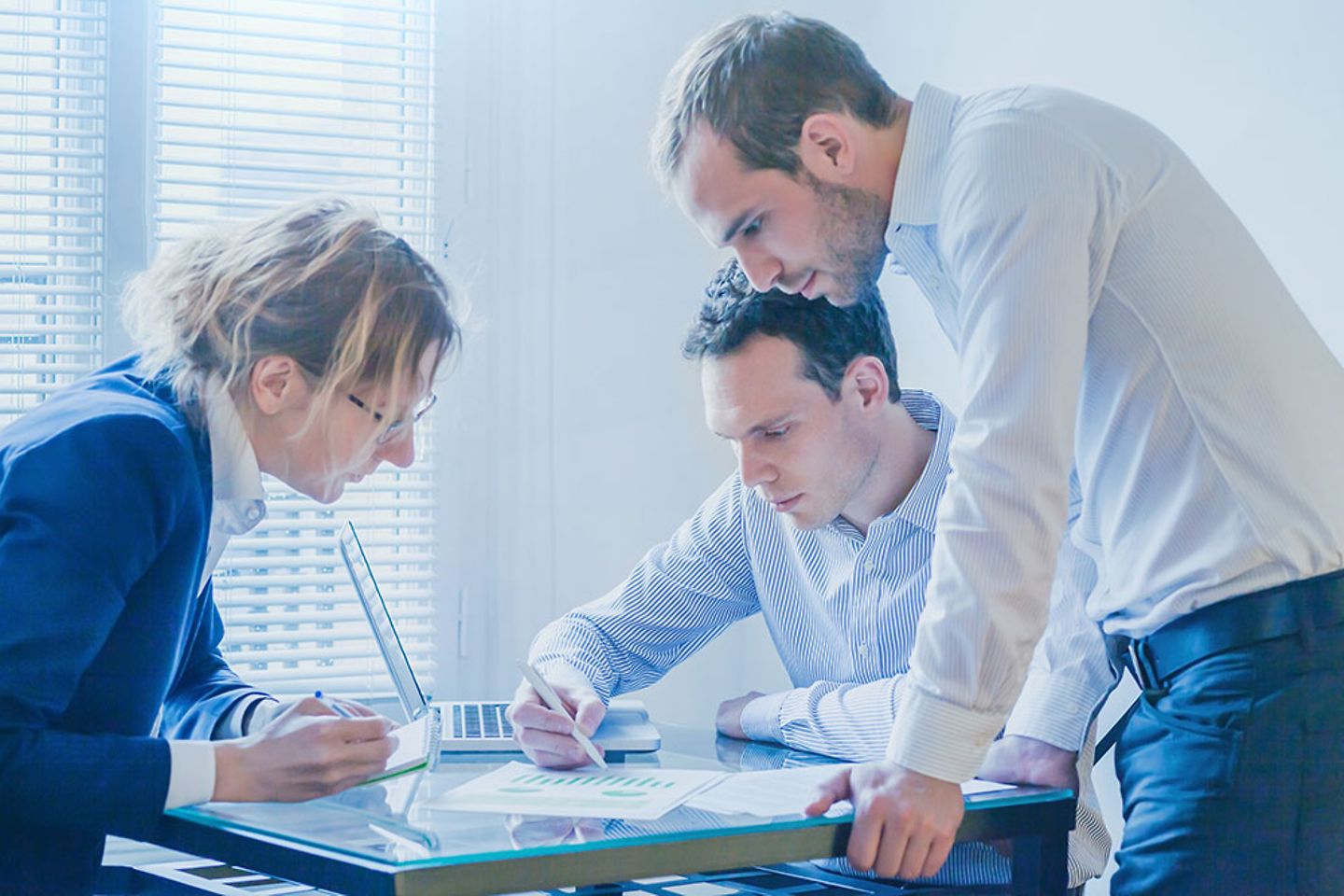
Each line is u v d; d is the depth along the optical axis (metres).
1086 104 1.21
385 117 2.53
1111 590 1.25
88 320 2.35
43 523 1.06
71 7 2.36
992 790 1.20
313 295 1.20
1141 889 1.17
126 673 1.14
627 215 2.60
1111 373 1.21
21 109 2.30
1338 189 1.60
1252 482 1.14
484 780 1.22
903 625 1.58
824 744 1.44
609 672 1.71
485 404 2.57
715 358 1.53
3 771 1.02
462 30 2.57
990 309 1.15
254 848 1.00
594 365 2.58
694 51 1.33
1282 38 1.67
